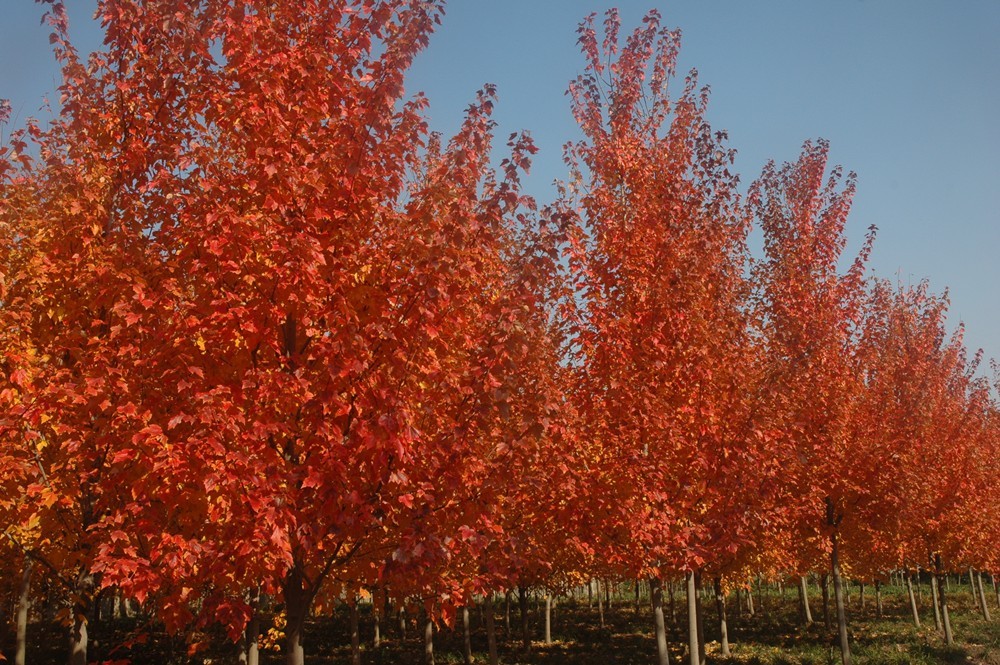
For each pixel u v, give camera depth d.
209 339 5.04
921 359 16.09
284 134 5.43
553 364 8.93
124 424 5.12
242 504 4.75
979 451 20.59
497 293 8.06
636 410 8.02
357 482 5.23
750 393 9.39
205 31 5.73
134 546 5.45
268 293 5.20
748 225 11.25
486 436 7.09
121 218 6.03
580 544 8.04
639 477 7.89
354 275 5.38
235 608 4.77
